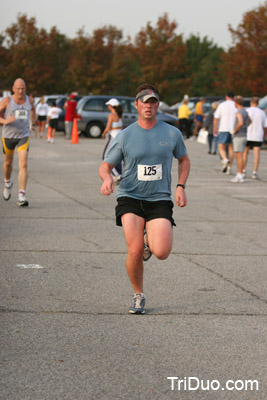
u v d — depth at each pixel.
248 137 22.69
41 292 8.56
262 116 22.69
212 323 7.49
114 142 7.60
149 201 7.64
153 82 84.06
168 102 95.69
